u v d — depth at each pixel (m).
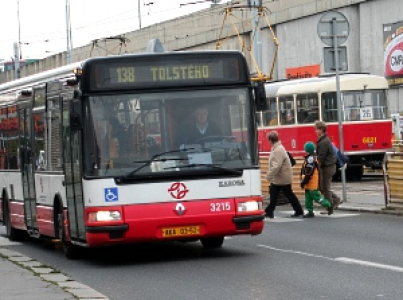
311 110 45.72
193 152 17.17
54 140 19.39
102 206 16.84
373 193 33.84
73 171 17.94
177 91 17.28
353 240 20.16
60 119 18.83
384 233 21.41
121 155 16.98
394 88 52.44
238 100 17.48
